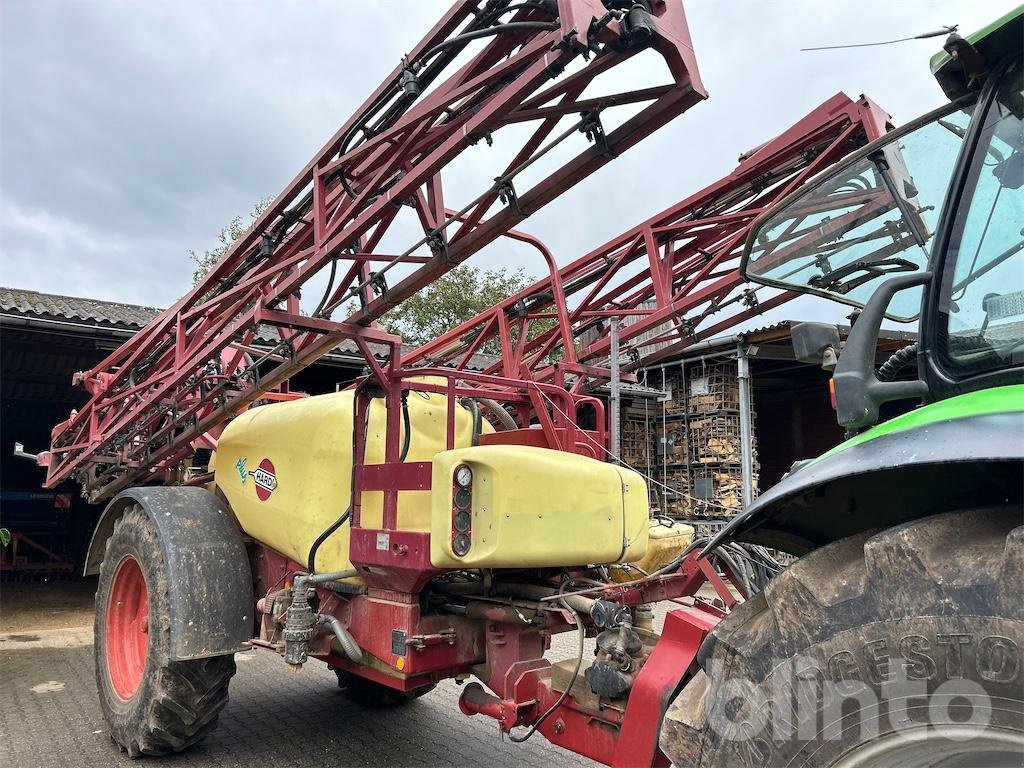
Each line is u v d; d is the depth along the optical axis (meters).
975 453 1.24
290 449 3.80
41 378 11.02
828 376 12.77
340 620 3.46
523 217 2.64
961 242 1.71
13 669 5.96
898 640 1.30
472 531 2.78
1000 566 1.20
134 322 8.68
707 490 10.71
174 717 3.69
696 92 2.15
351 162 3.09
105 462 5.80
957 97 1.95
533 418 4.65
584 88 2.38
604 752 2.54
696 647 2.26
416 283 3.06
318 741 4.18
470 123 2.45
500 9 2.38
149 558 3.81
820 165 3.79
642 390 10.02
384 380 3.35
